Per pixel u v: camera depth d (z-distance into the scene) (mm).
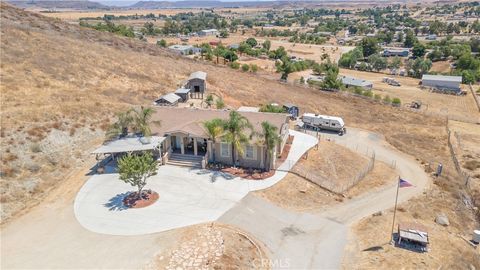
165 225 26172
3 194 28359
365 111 66188
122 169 27906
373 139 50750
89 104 43844
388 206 31453
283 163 37031
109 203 29000
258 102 59938
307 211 29422
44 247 23734
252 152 35250
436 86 97062
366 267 22891
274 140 33406
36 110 38500
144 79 58625
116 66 60375
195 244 23984
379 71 126812
